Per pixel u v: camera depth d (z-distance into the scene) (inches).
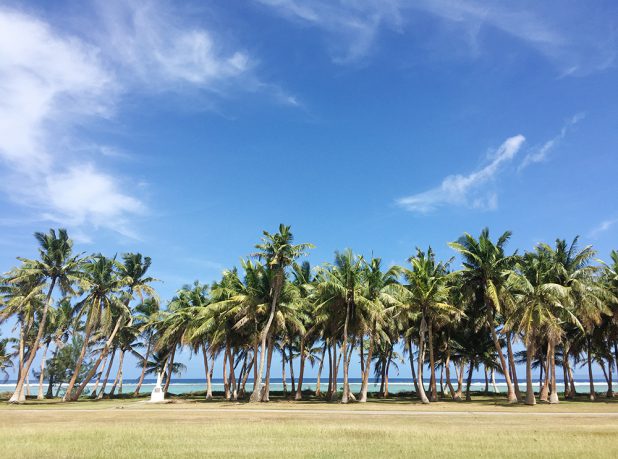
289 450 600.7
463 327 2119.8
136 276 2191.2
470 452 588.7
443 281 1674.5
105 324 2034.9
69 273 1952.5
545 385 1893.5
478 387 4618.6
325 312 1724.9
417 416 1099.9
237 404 1555.1
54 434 743.1
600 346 2048.5
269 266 1700.3
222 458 550.6
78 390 2027.6
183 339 2052.2
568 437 714.8
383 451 595.2
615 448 616.4
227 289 1909.4
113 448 614.2
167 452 587.8
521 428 845.2
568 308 1701.5
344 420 992.9
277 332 2007.9
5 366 2519.7
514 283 1590.8
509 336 1691.7
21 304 1866.4
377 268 1695.4
